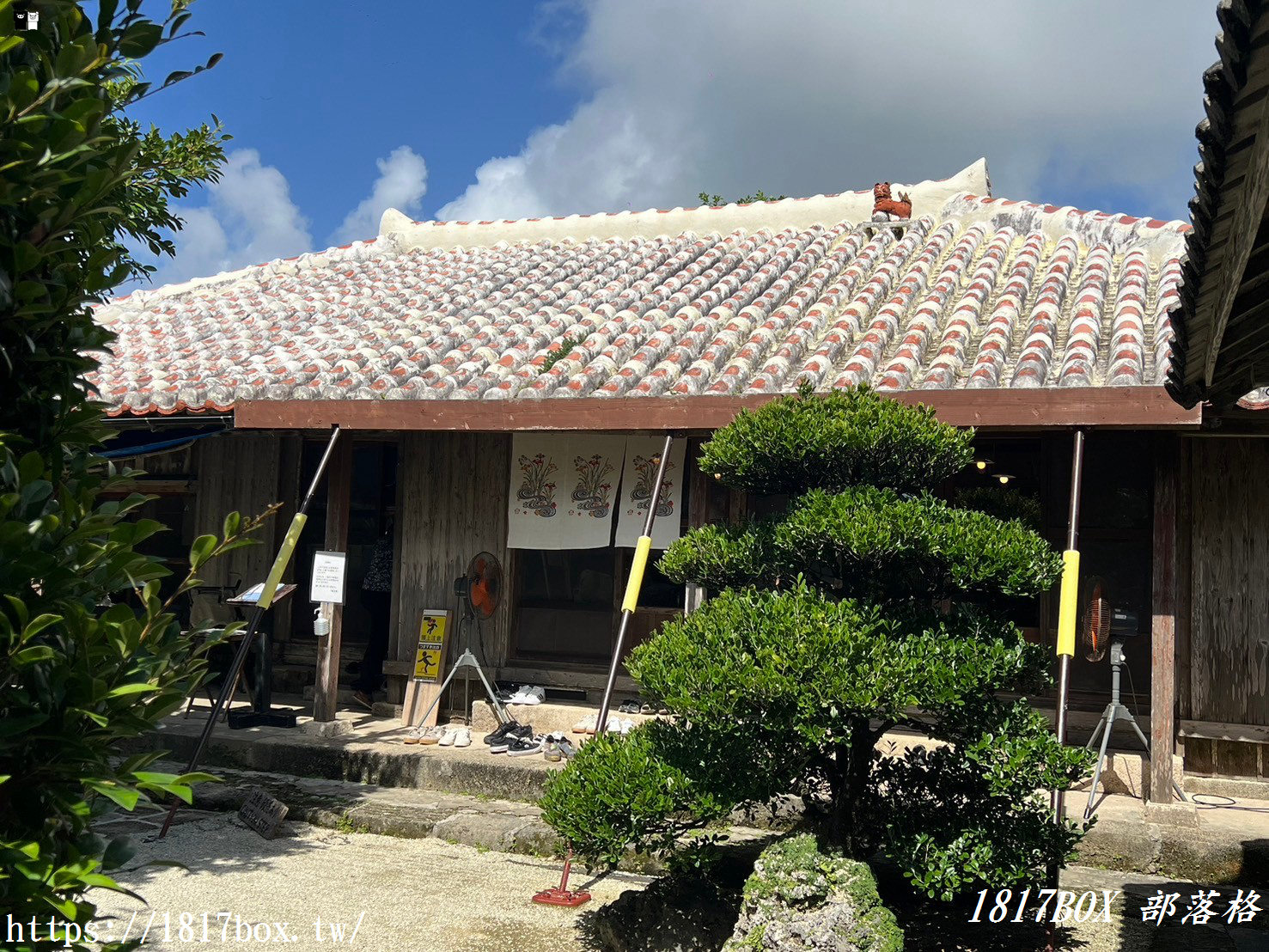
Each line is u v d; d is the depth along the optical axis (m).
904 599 4.91
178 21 2.61
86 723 2.29
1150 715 7.00
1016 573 4.47
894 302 9.11
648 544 6.91
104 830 6.96
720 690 4.31
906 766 5.16
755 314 9.40
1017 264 9.91
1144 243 10.02
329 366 9.20
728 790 4.59
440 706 9.50
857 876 4.39
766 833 6.82
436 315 10.92
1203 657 7.71
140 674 2.36
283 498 10.81
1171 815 6.48
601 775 4.73
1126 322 7.61
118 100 2.95
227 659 9.91
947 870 4.47
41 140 2.22
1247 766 7.62
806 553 4.75
